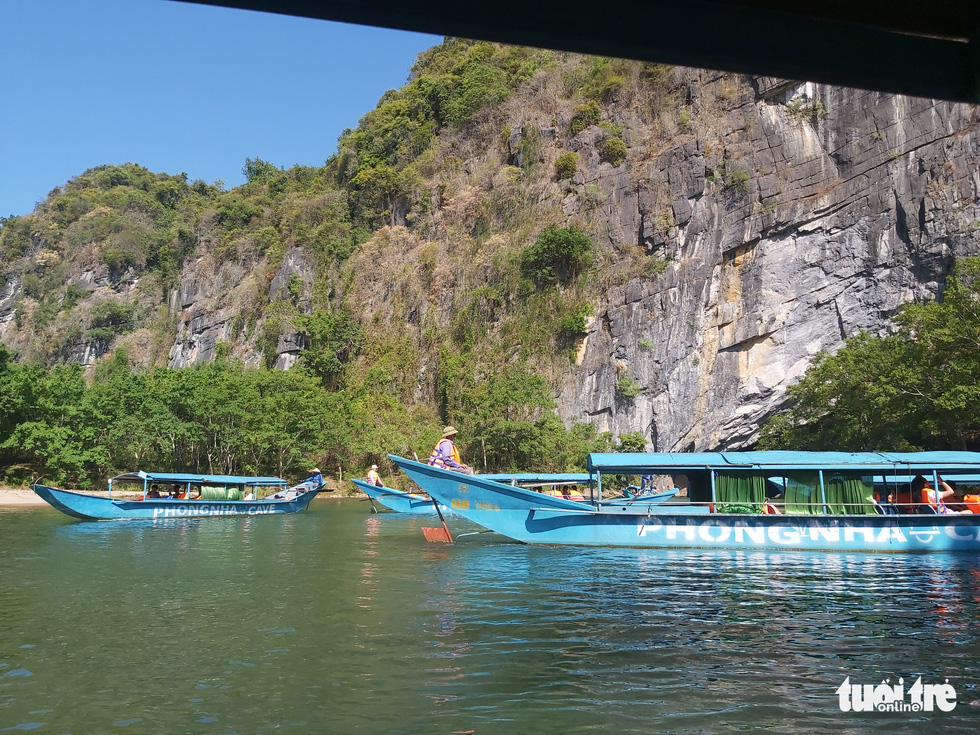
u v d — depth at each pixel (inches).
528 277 2230.6
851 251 1914.4
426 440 1980.8
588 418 2060.8
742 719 267.3
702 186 2092.8
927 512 709.3
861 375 1487.5
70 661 339.3
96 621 415.5
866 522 682.2
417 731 258.2
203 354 2979.8
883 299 1865.2
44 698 292.0
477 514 748.6
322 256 2755.9
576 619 414.9
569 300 2156.7
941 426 1250.6
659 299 2063.2
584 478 1165.1
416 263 2504.9
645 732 257.0
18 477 1697.8
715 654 344.8
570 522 729.0
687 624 402.6
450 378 2194.9
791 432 1654.8
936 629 390.6
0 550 721.6
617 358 2069.4
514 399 1939.0
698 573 569.3
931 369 1253.7
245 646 361.7
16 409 1620.3
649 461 724.0
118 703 286.2
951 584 519.8
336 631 389.7
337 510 1322.6
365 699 288.5
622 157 2265.0
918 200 1839.3
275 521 1071.0
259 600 471.2
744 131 2094.0
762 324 1969.7
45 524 1000.2
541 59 2733.8
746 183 2038.6
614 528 717.3
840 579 540.4
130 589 511.5
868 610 436.1
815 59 164.9
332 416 1935.3
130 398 1718.8
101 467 1706.4
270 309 2721.5
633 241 2165.4
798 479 725.3
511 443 1888.5
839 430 1526.8
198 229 3420.3
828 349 1921.8
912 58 168.9
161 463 1788.9
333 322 2463.1
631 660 336.2
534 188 2389.3
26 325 3641.7
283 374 2124.8
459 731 257.9
